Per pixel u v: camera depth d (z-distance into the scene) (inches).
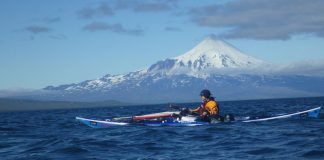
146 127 988.6
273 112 1753.2
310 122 994.1
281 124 969.5
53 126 1294.3
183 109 1042.1
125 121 1082.7
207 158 591.2
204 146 697.6
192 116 1017.5
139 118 1106.1
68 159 607.8
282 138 748.6
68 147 687.7
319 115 1198.9
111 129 993.5
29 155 652.1
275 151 621.9
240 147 674.2
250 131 862.5
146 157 611.5
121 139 799.1
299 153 591.8
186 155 619.8
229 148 669.9
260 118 1063.6
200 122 1002.7
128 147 705.0
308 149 611.2
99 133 928.9
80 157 619.8
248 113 1702.8
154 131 897.5
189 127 957.2
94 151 665.6
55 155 637.3
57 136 934.4
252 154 610.2
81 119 1106.7
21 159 624.7
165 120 1033.5
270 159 566.3
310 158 558.9
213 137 794.2
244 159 575.2
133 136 837.8
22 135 1006.4
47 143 773.3
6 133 1080.8
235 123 1003.9
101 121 1080.2
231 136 799.1
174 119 1029.8
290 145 664.4
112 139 802.8
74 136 902.4
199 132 866.1
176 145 716.0
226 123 1007.0
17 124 1568.7
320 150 596.4
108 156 625.3
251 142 721.0
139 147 703.7
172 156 614.5
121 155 632.4
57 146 712.4
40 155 640.4
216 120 1010.7
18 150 722.8
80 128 1127.6
